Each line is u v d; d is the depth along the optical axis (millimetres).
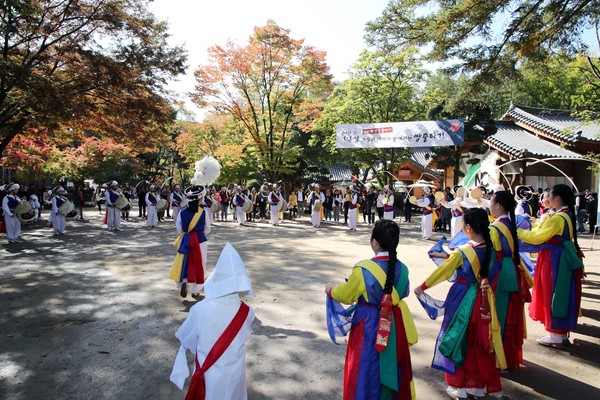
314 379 3838
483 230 3447
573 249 4555
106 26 13227
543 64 7461
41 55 12578
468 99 8133
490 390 3420
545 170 17812
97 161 24062
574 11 6418
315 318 5473
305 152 29156
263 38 18141
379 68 20547
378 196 18969
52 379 3844
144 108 14039
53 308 5863
